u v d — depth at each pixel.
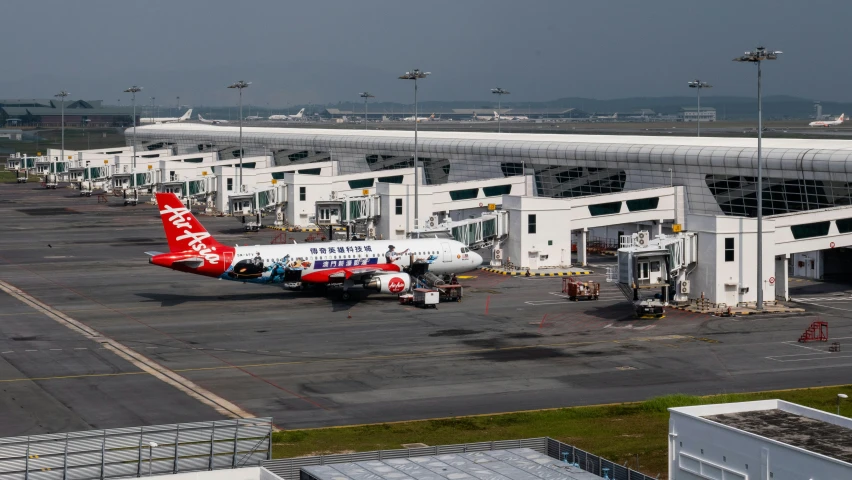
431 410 66.88
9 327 94.06
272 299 109.56
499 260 132.38
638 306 98.88
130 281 121.56
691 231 104.88
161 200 102.75
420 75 137.12
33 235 168.38
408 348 85.56
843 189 117.69
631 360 81.12
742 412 48.09
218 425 50.84
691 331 92.44
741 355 82.81
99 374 76.31
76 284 119.25
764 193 129.12
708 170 134.88
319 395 70.62
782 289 108.00
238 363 80.12
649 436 60.97
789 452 41.53
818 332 91.31
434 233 128.75
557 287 117.38
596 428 62.88
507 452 46.88
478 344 87.00
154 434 49.31
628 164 148.00
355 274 107.56
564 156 159.25
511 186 159.50
